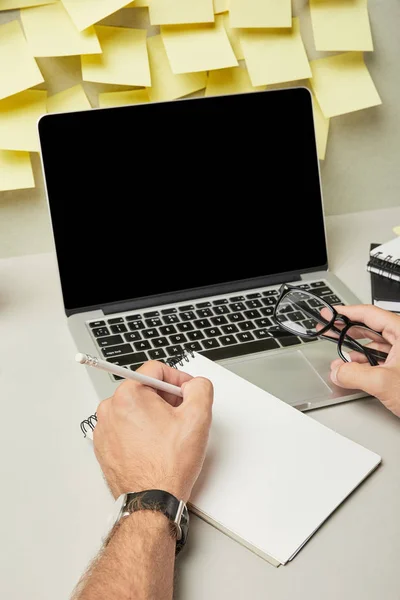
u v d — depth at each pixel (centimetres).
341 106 104
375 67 105
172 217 89
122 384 63
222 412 69
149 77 93
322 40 100
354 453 65
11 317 87
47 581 54
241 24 95
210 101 89
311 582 55
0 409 72
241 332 83
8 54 87
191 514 61
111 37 91
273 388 74
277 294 91
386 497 62
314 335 79
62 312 88
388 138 111
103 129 85
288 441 66
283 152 93
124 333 82
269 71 99
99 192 86
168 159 88
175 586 54
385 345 78
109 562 52
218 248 91
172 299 88
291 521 59
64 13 87
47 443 68
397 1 101
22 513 60
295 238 95
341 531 59
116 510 56
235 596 54
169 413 61
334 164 110
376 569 56
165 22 91
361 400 74
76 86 92
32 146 91
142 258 88
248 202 92
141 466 58
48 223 99
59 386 75
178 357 76
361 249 104
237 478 62
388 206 114
